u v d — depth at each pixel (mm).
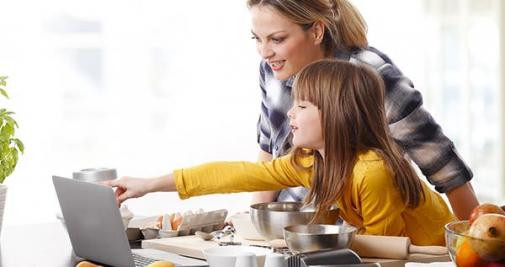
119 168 5074
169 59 5105
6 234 2457
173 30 5094
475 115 5227
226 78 5125
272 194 2631
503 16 5137
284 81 2473
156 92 5109
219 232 2221
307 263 1604
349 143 2002
